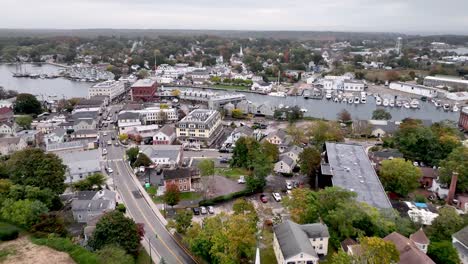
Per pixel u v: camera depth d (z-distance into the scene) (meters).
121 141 162.88
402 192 110.38
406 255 68.25
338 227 83.75
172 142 163.50
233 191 114.88
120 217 80.25
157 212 101.00
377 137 173.88
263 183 113.81
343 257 66.12
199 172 119.69
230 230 75.94
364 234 80.38
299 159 126.94
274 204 107.06
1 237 82.75
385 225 82.31
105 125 191.50
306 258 70.12
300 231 77.56
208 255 76.94
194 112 184.00
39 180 100.00
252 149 128.12
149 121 198.00
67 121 184.50
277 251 77.31
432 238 81.50
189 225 87.81
